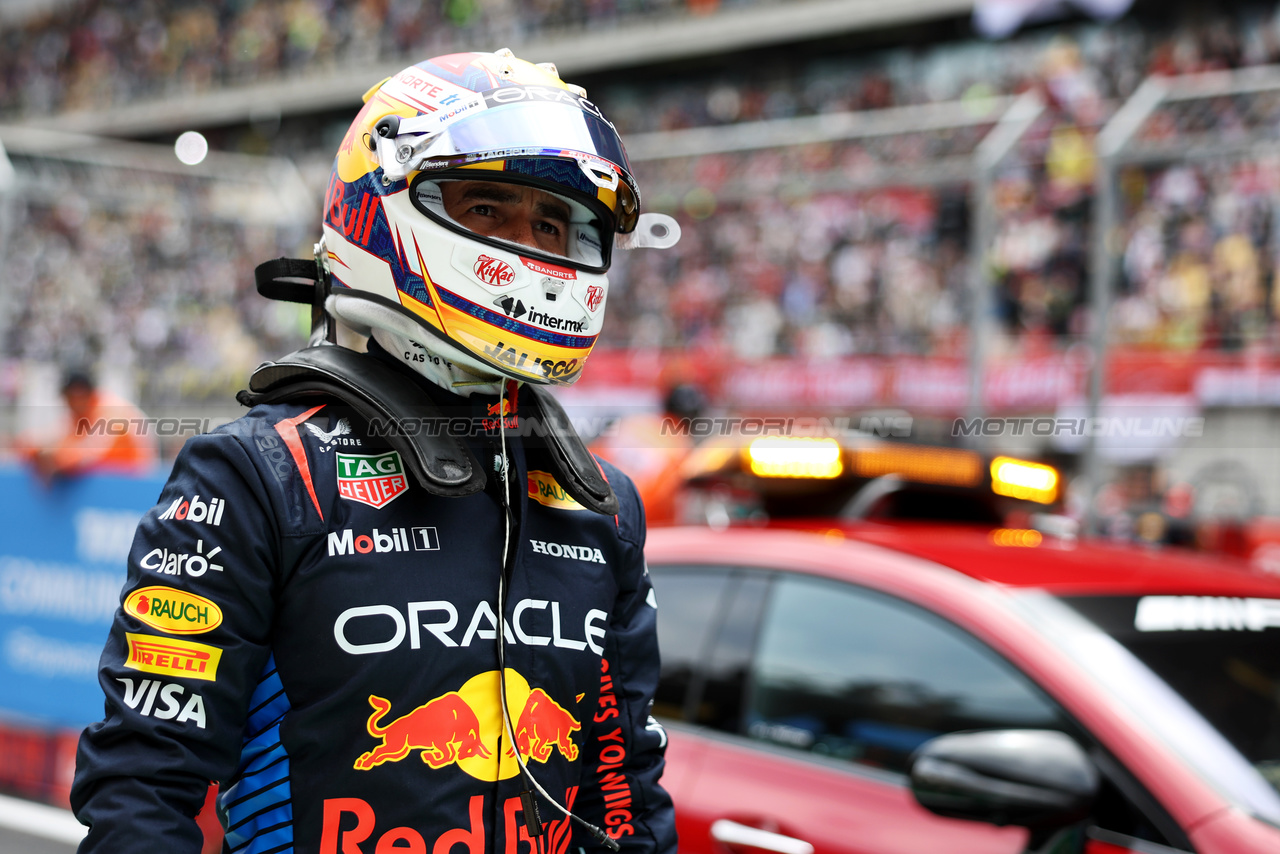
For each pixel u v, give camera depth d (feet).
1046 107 18.79
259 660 3.65
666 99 58.80
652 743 4.47
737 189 20.06
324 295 4.56
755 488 10.72
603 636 4.23
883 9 49.37
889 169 18.97
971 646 6.68
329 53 66.39
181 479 3.79
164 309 43.16
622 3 56.80
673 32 55.31
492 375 4.32
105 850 3.40
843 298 35.35
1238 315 26.37
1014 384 24.58
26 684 14.37
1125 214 29.17
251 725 3.72
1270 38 41.75
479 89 4.21
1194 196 28.02
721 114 55.77
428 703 3.69
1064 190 31.27
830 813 6.59
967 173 18.54
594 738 4.33
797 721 7.16
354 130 4.33
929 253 34.65
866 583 7.32
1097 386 17.33
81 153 26.68
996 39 48.91
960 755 5.74
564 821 3.99
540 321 4.17
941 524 9.90
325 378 3.94
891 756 6.67
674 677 7.87
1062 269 31.09
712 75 57.62
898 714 6.76
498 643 3.84
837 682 7.12
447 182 4.29
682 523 12.91
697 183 20.56
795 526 8.39
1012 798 5.55
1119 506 18.69
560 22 58.65
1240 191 27.27
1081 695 6.14
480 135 4.09
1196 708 6.13
